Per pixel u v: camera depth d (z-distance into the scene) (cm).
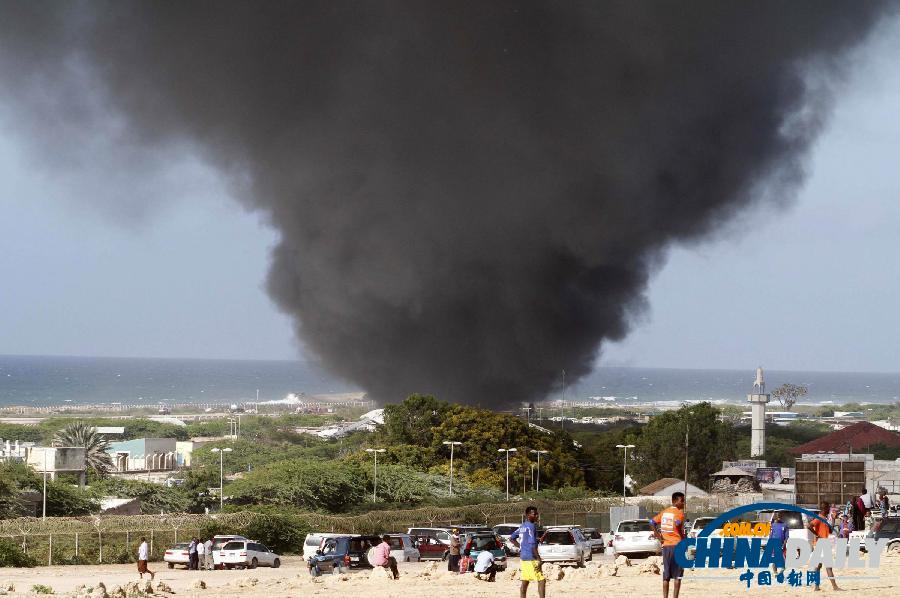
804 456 14912
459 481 17100
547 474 18462
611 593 4853
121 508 13725
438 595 5134
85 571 9231
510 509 14762
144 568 8206
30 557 10006
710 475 19812
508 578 6469
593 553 11106
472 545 7756
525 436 19075
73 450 15188
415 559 9869
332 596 5297
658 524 3978
